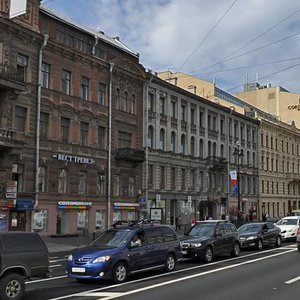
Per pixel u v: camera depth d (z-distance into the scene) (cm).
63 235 3466
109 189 4016
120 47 4306
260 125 6988
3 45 3108
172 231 1673
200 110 5541
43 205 3375
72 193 3647
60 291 1207
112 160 4091
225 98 6906
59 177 3556
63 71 3672
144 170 4497
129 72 4331
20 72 3191
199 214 5359
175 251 1638
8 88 3055
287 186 7812
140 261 1444
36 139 3334
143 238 1506
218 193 5753
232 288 1230
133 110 4431
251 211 6247
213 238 1947
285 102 8350
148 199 4516
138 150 4266
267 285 1281
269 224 2700
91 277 1312
